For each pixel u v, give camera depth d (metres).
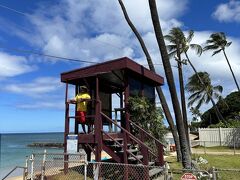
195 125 68.00
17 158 41.22
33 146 81.12
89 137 11.17
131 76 12.70
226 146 32.81
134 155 10.60
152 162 11.55
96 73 11.63
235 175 11.81
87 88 12.19
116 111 13.24
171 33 29.17
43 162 10.38
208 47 45.69
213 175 8.29
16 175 18.56
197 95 47.94
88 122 12.22
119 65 11.40
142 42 18.45
